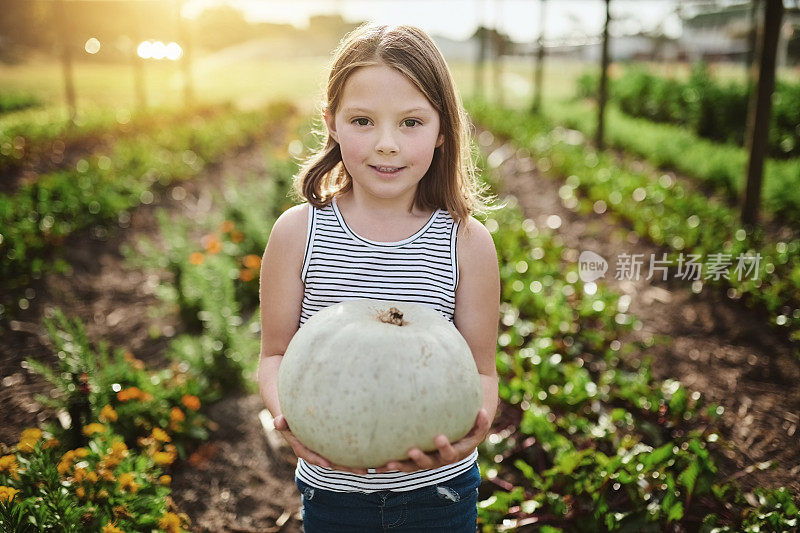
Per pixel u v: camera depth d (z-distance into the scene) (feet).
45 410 12.90
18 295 18.89
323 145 5.62
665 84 57.11
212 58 84.38
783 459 11.32
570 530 9.29
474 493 5.58
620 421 12.03
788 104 38.52
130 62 76.18
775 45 22.34
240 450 11.90
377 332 4.37
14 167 32.68
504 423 11.93
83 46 70.95
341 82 4.80
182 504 10.51
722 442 11.07
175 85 74.90
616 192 27.58
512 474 10.92
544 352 13.51
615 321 16.05
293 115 70.54
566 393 12.02
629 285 19.95
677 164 36.11
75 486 8.55
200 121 54.65
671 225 23.11
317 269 5.29
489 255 5.40
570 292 17.53
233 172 40.14
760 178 23.49
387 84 4.64
